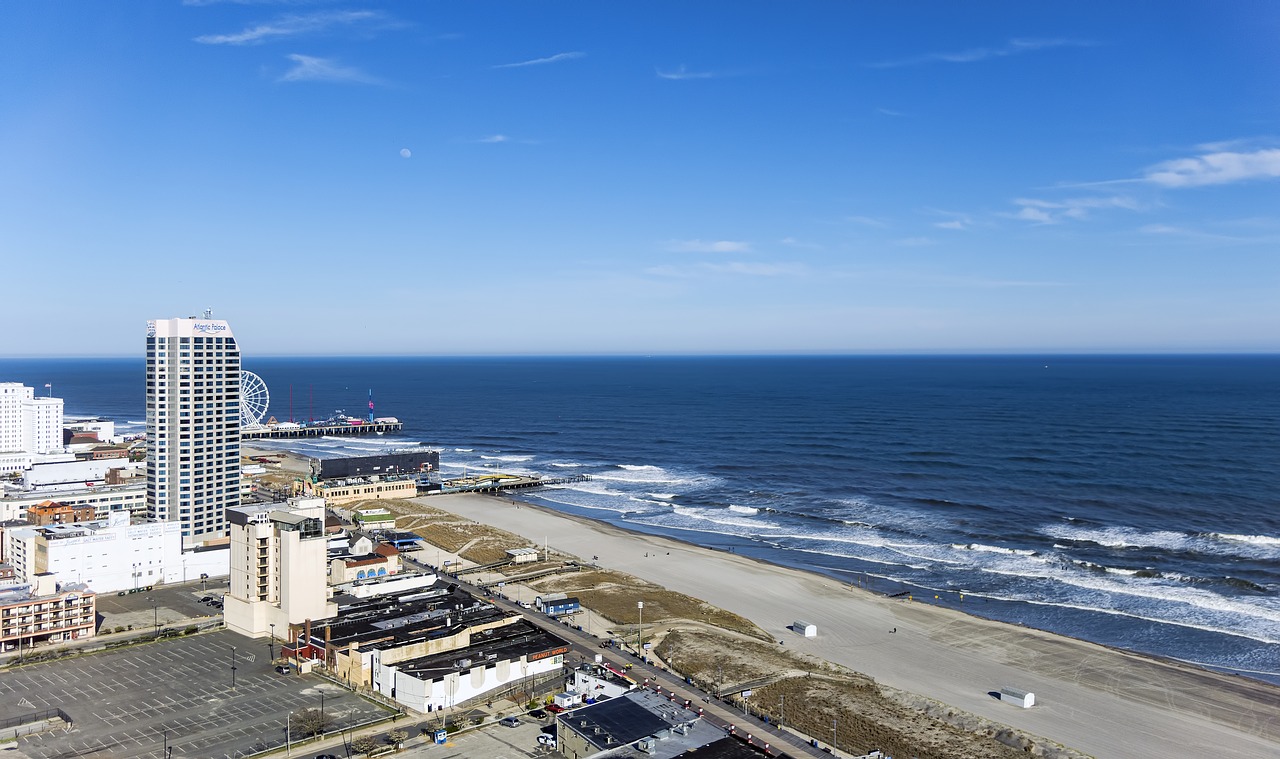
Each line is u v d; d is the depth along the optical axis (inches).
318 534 5935.0
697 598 7224.4
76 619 5856.3
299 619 5723.4
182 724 4515.3
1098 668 5654.5
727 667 5447.8
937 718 4815.5
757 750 4035.4
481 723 4601.4
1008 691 5128.0
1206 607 6904.5
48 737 4347.9
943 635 6299.2
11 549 7377.0
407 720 4621.1
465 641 5413.4
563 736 4229.8
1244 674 5605.3
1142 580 7623.0
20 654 5521.7
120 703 4790.8
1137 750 4510.3
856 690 5191.9
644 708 4478.3
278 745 4279.0
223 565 7667.3
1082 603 7066.9
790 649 5974.4
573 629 6181.1
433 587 6904.5
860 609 6919.3
